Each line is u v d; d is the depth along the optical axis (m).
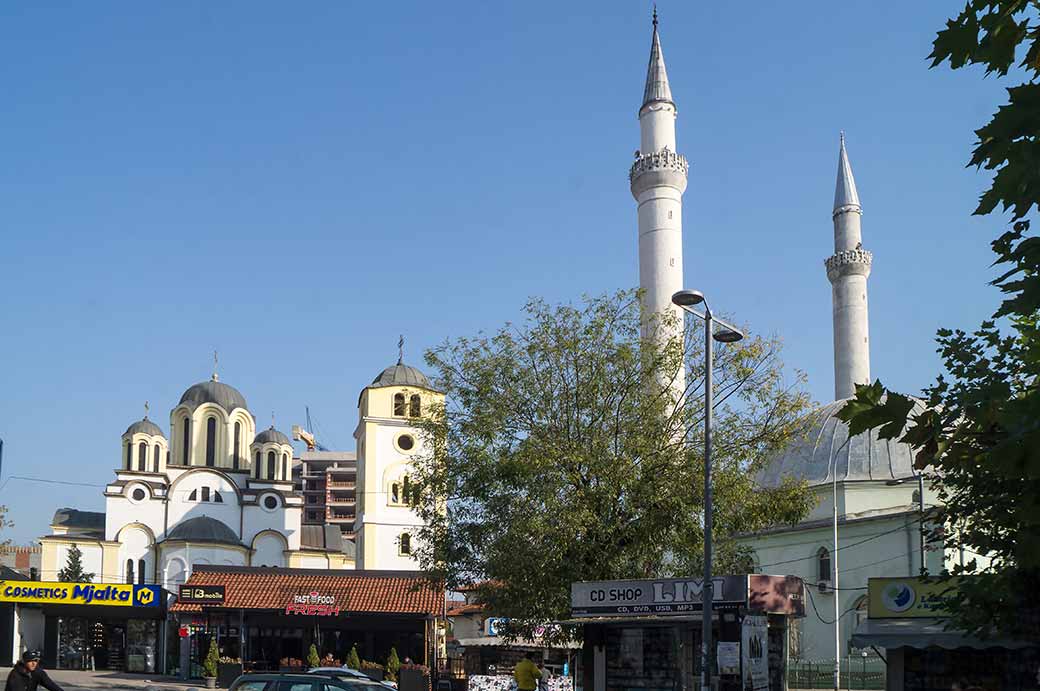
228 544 85.69
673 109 77.44
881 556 56.88
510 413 32.12
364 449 88.06
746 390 32.66
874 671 55.91
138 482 89.44
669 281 73.31
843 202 90.75
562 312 32.88
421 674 46.47
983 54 6.70
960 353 13.56
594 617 28.22
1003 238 7.54
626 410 31.92
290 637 59.47
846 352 88.06
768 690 24.08
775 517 32.88
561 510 30.17
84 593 60.00
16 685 18.02
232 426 97.94
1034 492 8.41
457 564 32.09
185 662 58.28
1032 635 15.02
